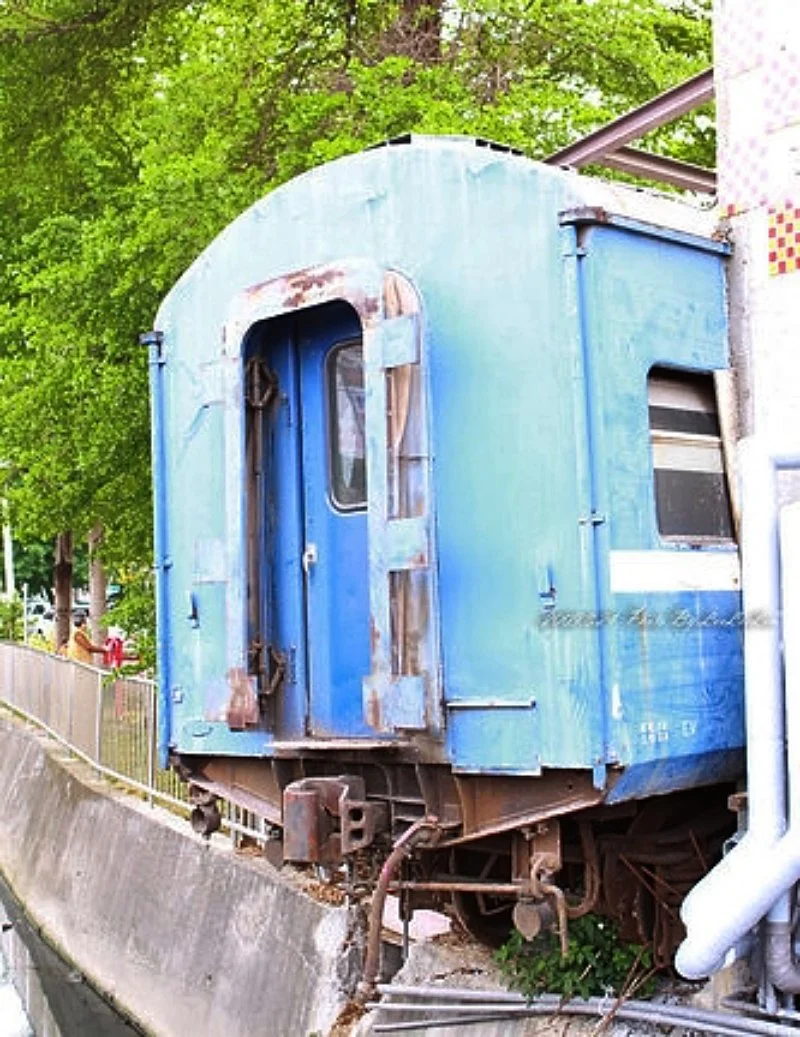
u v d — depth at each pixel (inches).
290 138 415.8
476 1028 235.0
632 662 189.5
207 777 252.1
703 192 314.7
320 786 208.7
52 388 431.2
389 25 469.7
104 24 438.3
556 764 188.7
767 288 215.0
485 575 198.2
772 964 192.5
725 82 224.7
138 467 428.8
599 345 191.2
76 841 510.0
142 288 401.7
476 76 456.1
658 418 206.8
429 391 203.8
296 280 217.3
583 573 187.5
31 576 1873.8
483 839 217.0
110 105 474.0
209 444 244.7
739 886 183.5
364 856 223.5
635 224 197.6
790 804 182.5
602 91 464.1
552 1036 219.9
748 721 188.1
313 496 230.2
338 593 225.9
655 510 198.8
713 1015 199.0
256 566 232.2
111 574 628.4
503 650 195.6
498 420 198.2
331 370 228.8
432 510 201.3
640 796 193.3
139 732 486.0
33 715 731.4
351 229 220.7
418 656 201.9
